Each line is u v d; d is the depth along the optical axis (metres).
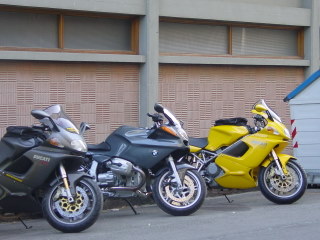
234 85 13.62
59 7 11.12
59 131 7.93
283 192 9.87
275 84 14.23
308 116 11.74
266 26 14.08
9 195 7.91
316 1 14.45
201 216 9.09
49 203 7.94
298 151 11.84
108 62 11.95
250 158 9.71
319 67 14.51
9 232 8.48
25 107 11.15
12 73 11.00
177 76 12.82
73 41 11.67
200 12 12.82
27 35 11.18
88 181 7.99
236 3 13.34
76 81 11.67
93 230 8.27
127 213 9.75
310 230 7.90
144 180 8.98
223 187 9.95
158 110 9.10
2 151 7.96
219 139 9.91
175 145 8.92
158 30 12.29
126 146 8.99
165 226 8.40
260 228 8.09
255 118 9.91
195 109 13.07
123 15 12.09
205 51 13.31
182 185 8.96
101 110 11.97
